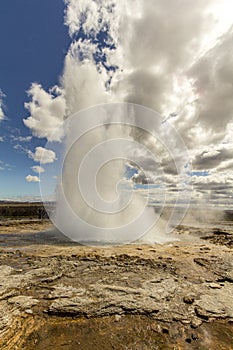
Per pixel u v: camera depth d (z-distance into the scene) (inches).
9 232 756.0
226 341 176.9
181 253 444.1
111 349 166.4
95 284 271.7
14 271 315.9
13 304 220.8
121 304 225.0
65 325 193.0
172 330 189.2
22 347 166.4
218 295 249.9
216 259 397.4
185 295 248.2
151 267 344.8
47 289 256.2
